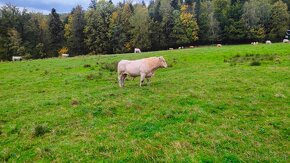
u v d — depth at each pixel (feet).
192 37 388.98
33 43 372.99
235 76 82.38
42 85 90.27
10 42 343.87
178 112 50.55
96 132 43.57
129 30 382.42
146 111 51.96
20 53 334.65
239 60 117.19
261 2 409.49
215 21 396.78
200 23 405.59
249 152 36.45
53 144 40.70
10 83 96.89
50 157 37.29
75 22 377.50
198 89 66.85
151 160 34.91
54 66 131.23
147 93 63.98
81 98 64.08
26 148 40.75
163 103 55.88
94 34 363.76
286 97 59.06
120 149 37.63
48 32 382.42
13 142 43.24
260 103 55.93
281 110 52.03
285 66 96.02
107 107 54.49
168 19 386.11
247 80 75.77
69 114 52.60
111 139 40.83
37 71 119.96
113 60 140.97
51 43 383.24
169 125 44.70
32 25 385.50
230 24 402.31
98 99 61.00
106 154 36.58
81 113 53.01
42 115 54.44
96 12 389.80
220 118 48.21
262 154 36.19
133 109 53.36
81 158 36.19
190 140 39.40
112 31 366.63
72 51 376.48
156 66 70.54
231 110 52.21
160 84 73.97
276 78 78.07
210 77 81.71
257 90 64.95
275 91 63.57
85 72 108.27
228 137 40.19
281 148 38.14
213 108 53.01
